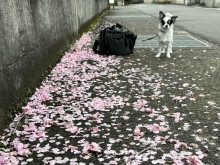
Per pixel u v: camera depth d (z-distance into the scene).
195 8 26.20
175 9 25.58
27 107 3.61
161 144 2.85
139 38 9.28
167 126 3.21
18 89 3.73
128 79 5.00
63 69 5.56
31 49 4.30
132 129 3.19
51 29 5.69
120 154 2.67
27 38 4.11
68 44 7.53
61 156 2.68
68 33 7.65
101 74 5.29
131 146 2.83
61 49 6.68
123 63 6.11
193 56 6.64
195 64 5.91
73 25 8.45
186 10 23.53
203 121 3.35
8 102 3.39
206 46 7.77
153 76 5.12
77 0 9.32
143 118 3.46
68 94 4.32
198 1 33.31
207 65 5.81
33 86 4.39
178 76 5.12
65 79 5.02
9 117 3.38
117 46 6.74
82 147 2.84
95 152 2.72
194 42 8.38
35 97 4.08
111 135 3.07
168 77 5.07
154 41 8.70
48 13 5.45
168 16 6.25
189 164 2.50
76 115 3.55
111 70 5.57
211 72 5.31
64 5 7.08
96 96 4.22
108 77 5.12
